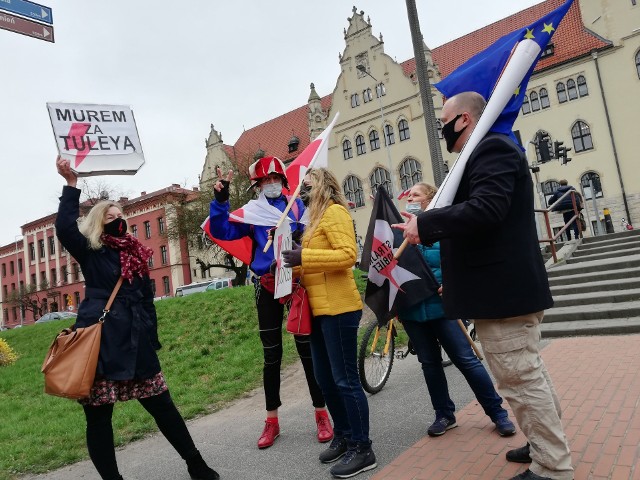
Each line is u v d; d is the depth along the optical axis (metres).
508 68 2.54
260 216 4.10
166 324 11.87
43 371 2.90
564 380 4.55
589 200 33.66
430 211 2.36
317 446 3.91
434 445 3.49
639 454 2.86
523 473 2.52
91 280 3.18
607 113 33.31
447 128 2.74
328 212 3.27
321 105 47.28
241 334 9.68
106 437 3.07
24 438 5.42
